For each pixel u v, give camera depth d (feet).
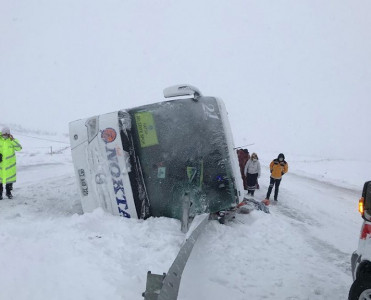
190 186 22.98
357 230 29.94
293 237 25.03
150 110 23.52
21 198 30.45
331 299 16.06
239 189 23.59
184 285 15.37
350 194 54.08
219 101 23.94
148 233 20.31
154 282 11.82
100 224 21.20
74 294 12.26
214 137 23.30
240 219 26.94
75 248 16.76
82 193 23.58
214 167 23.17
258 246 22.07
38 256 15.07
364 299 12.97
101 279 13.62
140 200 23.00
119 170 23.02
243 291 16.03
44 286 12.52
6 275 12.86
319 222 31.50
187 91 23.38
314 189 55.77
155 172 23.12
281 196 44.50
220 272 17.69
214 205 23.09
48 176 49.08
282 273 18.42
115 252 17.11
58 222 21.24
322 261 20.98
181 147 23.21
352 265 14.57
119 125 23.17
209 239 21.94
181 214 22.86
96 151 23.40
